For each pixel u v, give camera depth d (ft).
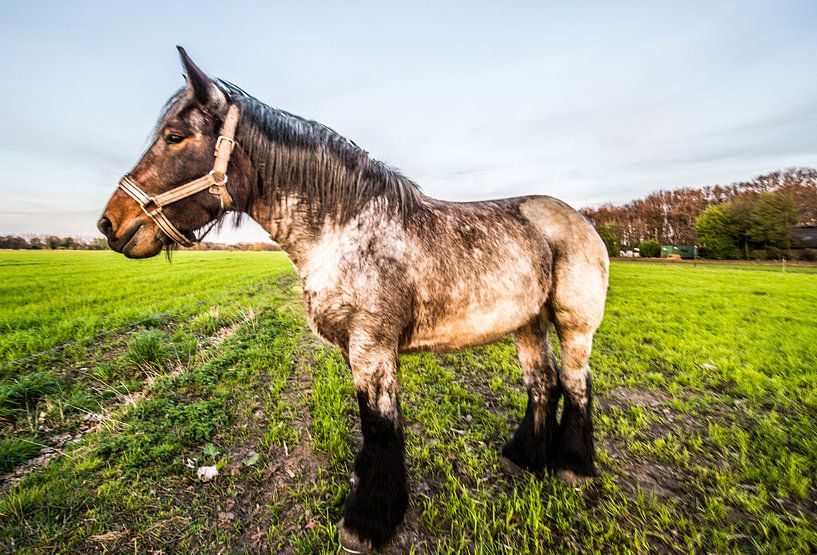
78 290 38.68
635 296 38.96
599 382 14.33
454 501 7.39
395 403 6.54
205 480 8.02
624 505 7.61
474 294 6.89
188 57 5.85
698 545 6.66
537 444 8.66
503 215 7.82
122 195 5.82
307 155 6.49
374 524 6.28
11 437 9.33
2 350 16.62
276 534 6.67
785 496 7.94
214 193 6.08
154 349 15.17
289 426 10.47
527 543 6.54
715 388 14.43
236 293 38.29
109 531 6.52
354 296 6.23
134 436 9.41
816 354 18.24
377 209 6.57
